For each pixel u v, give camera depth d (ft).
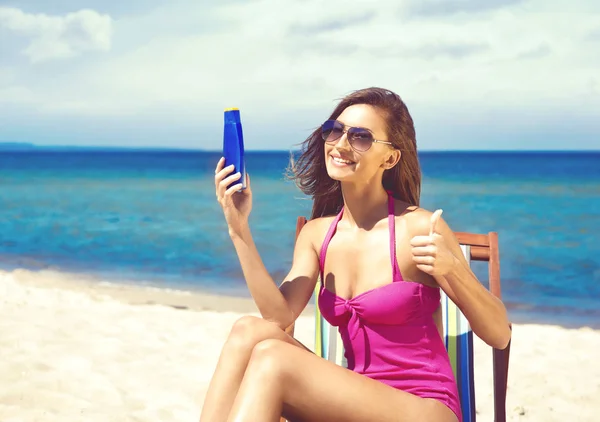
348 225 9.37
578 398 15.67
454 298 8.52
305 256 9.56
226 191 8.44
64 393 14.44
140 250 49.83
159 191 121.29
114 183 144.56
